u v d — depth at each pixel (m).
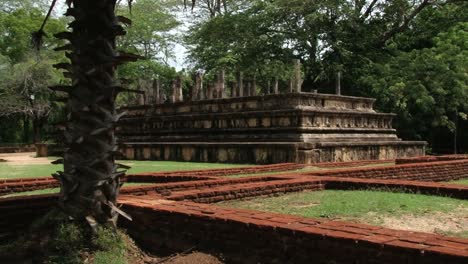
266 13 36.72
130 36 46.81
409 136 33.34
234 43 39.41
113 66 6.09
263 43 37.28
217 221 5.70
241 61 38.25
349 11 35.00
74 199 5.91
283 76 37.62
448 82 30.95
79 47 5.96
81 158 5.94
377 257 4.42
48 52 41.47
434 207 8.27
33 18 45.56
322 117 21.67
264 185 9.74
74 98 5.98
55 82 38.84
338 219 7.26
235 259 5.45
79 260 5.50
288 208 8.24
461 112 32.66
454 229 6.70
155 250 6.28
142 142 27.12
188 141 25.27
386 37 36.78
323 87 37.78
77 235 5.71
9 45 43.62
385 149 23.02
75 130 5.95
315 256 4.86
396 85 30.44
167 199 7.93
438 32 36.59
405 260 4.26
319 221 5.47
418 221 7.19
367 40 36.38
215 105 25.08
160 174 12.78
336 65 35.12
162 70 47.09
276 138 21.03
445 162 16.66
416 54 32.81
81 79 5.93
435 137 36.69
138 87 32.50
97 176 5.93
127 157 26.09
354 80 35.72
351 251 4.59
